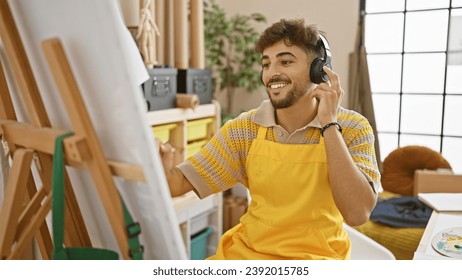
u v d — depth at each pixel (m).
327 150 1.09
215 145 1.30
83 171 0.88
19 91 0.99
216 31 3.55
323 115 1.10
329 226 1.18
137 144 0.74
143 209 0.81
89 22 0.72
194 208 2.60
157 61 2.53
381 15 3.74
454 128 3.63
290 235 1.17
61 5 0.75
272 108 1.25
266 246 1.19
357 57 3.59
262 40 1.17
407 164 3.01
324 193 1.16
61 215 0.79
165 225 0.77
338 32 3.73
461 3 3.43
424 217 2.45
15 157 0.89
